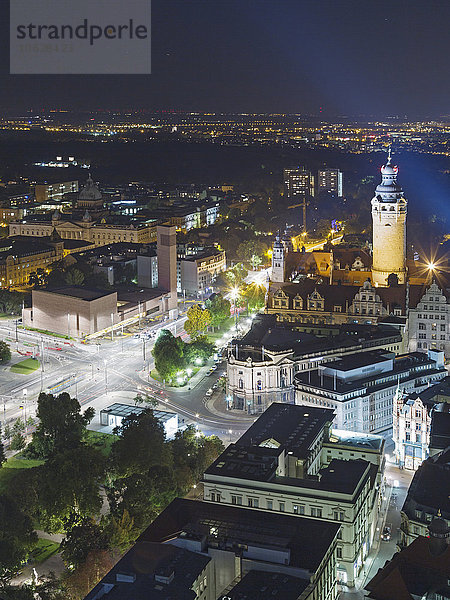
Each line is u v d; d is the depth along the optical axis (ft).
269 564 611.47
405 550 635.66
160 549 622.95
